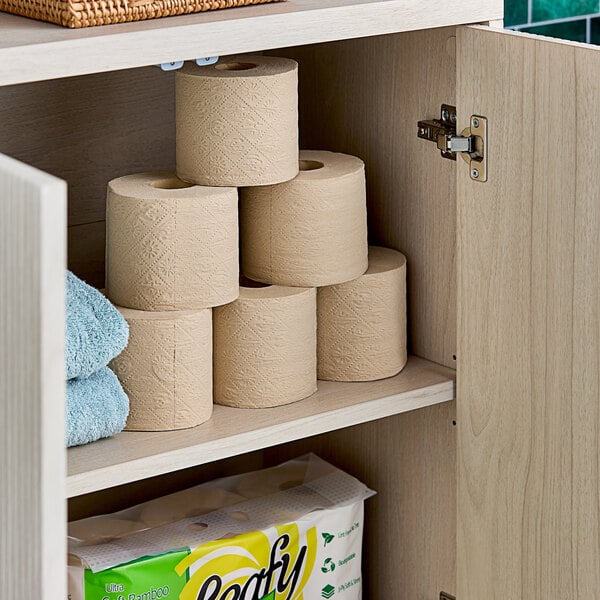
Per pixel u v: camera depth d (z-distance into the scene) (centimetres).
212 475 192
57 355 77
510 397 142
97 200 168
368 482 175
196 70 139
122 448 132
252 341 141
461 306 148
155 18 124
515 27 203
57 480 79
